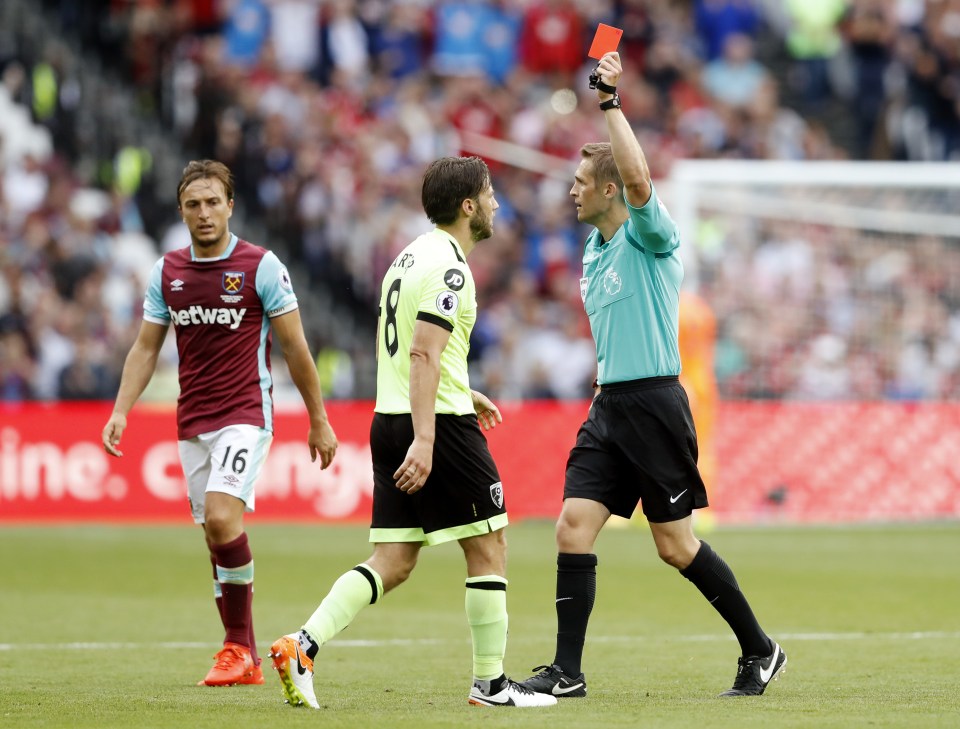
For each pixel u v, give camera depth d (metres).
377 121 72.19
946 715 18.08
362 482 57.84
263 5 75.12
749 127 77.88
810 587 37.59
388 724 17.16
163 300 22.69
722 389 64.88
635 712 18.27
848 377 65.69
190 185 22.12
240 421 22.31
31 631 28.81
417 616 31.89
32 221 64.81
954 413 62.31
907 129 77.88
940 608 33.19
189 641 27.42
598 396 20.45
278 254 68.69
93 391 60.34
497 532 19.27
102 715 18.14
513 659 25.12
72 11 73.94
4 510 56.69
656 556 46.44
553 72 77.25
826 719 17.62
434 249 19.17
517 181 72.06
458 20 77.25
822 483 61.47
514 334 65.56
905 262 66.38
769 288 65.62
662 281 20.11
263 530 54.34
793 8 82.38
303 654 18.64
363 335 67.06
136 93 72.62
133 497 57.16
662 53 78.44
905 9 80.94
